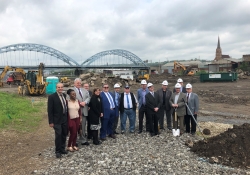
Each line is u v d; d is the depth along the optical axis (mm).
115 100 10195
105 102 9680
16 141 9633
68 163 7109
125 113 10781
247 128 8281
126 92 10820
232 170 6559
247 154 7207
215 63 101438
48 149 8672
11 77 47969
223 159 7207
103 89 9930
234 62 98062
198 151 7938
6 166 7051
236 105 22219
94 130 8977
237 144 7527
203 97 28375
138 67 141500
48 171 6566
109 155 7641
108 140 9664
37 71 31750
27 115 14805
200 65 128125
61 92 7910
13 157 7836
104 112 9617
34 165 7141
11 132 10789
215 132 11008
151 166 6750
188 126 10555
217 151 7559
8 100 20891
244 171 6523
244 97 27000
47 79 31969
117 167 6711
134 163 6949
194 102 10242
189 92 10344
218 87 40406
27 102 21328
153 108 10180
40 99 26016
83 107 8898
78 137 9977
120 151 8070
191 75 73312
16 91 36031
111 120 9984
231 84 45562
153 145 8844
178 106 10172
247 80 55156
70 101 8195
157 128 10359
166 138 9727
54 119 7750
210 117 16281
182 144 8914
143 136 10242
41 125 12781
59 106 7742
